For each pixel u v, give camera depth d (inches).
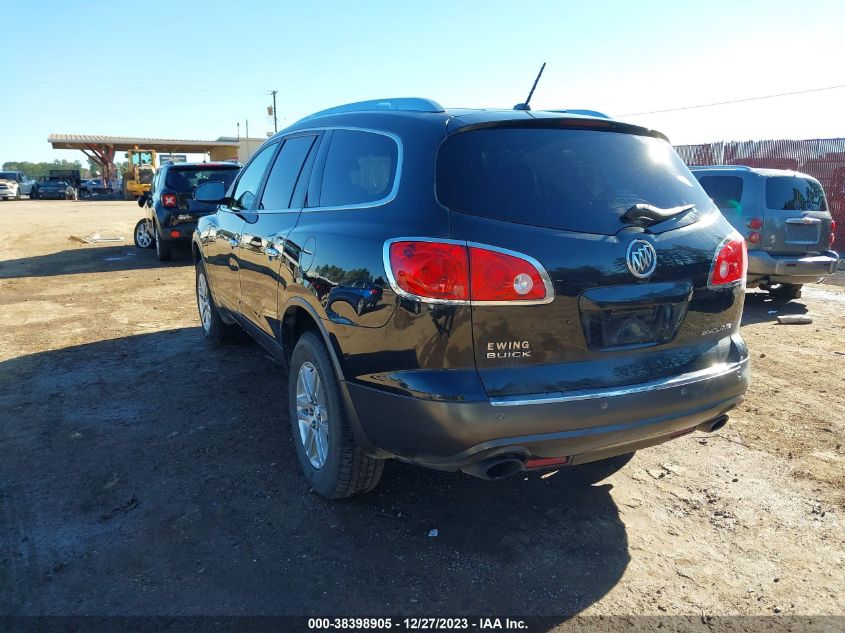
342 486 128.0
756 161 645.3
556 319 104.5
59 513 129.1
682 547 121.3
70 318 293.9
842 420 180.2
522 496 138.6
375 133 129.1
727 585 110.8
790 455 158.9
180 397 191.5
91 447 158.1
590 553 119.0
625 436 109.5
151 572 111.7
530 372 104.4
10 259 492.1
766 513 133.0
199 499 134.9
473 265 101.3
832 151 597.0
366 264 112.8
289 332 151.7
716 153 675.4
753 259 331.0
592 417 105.3
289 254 142.2
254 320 175.2
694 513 132.9
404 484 142.6
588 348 107.3
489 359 103.0
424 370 104.6
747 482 145.6
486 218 104.3
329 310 121.7
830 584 111.3
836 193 591.8
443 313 101.9
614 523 128.9
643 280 109.8
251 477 144.3
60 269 443.2
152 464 149.8
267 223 162.6
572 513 132.2
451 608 104.1
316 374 133.1
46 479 142.4
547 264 103.2
